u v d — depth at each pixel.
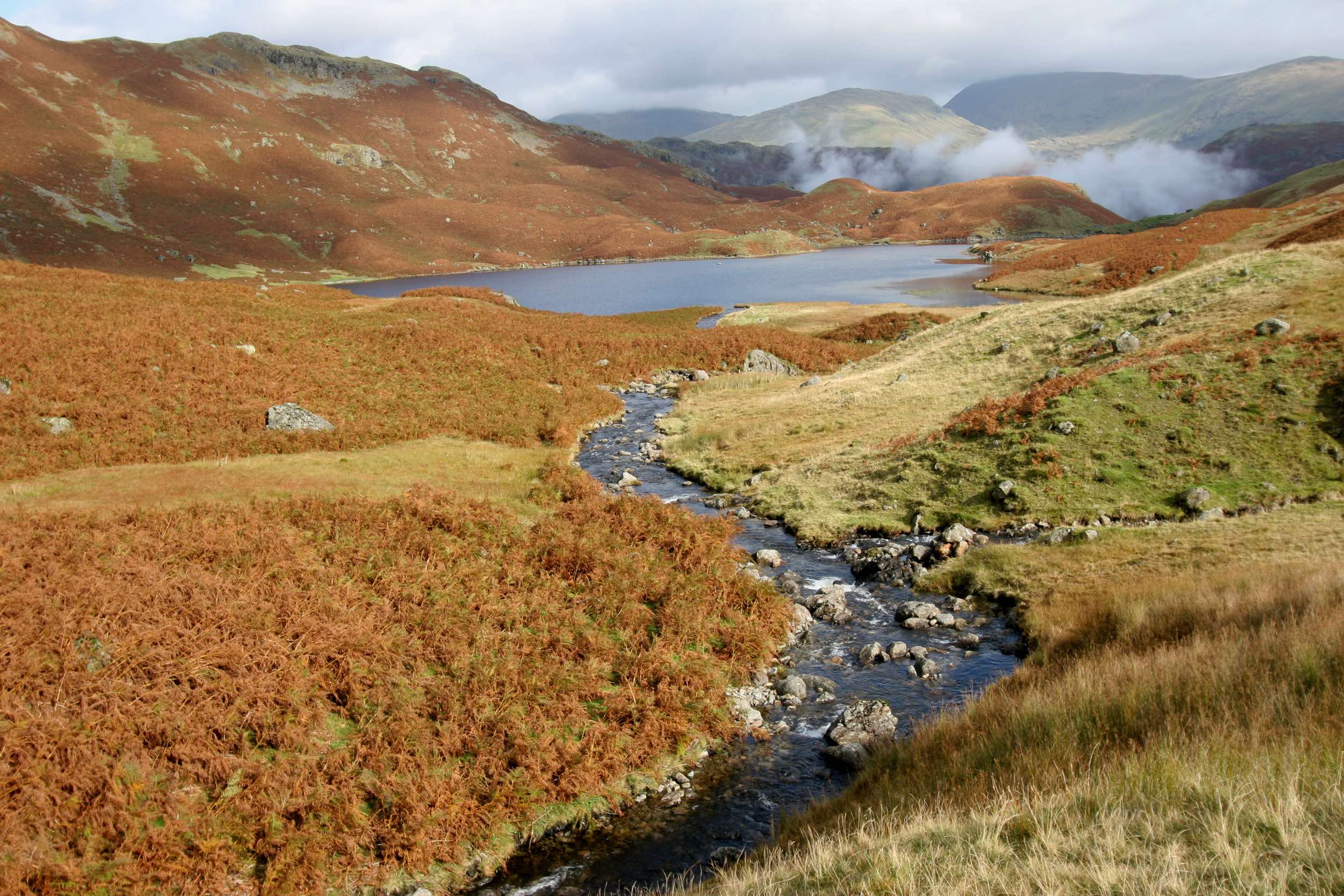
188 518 21.03
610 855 12.86
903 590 22.91
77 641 14.72
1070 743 10.57
